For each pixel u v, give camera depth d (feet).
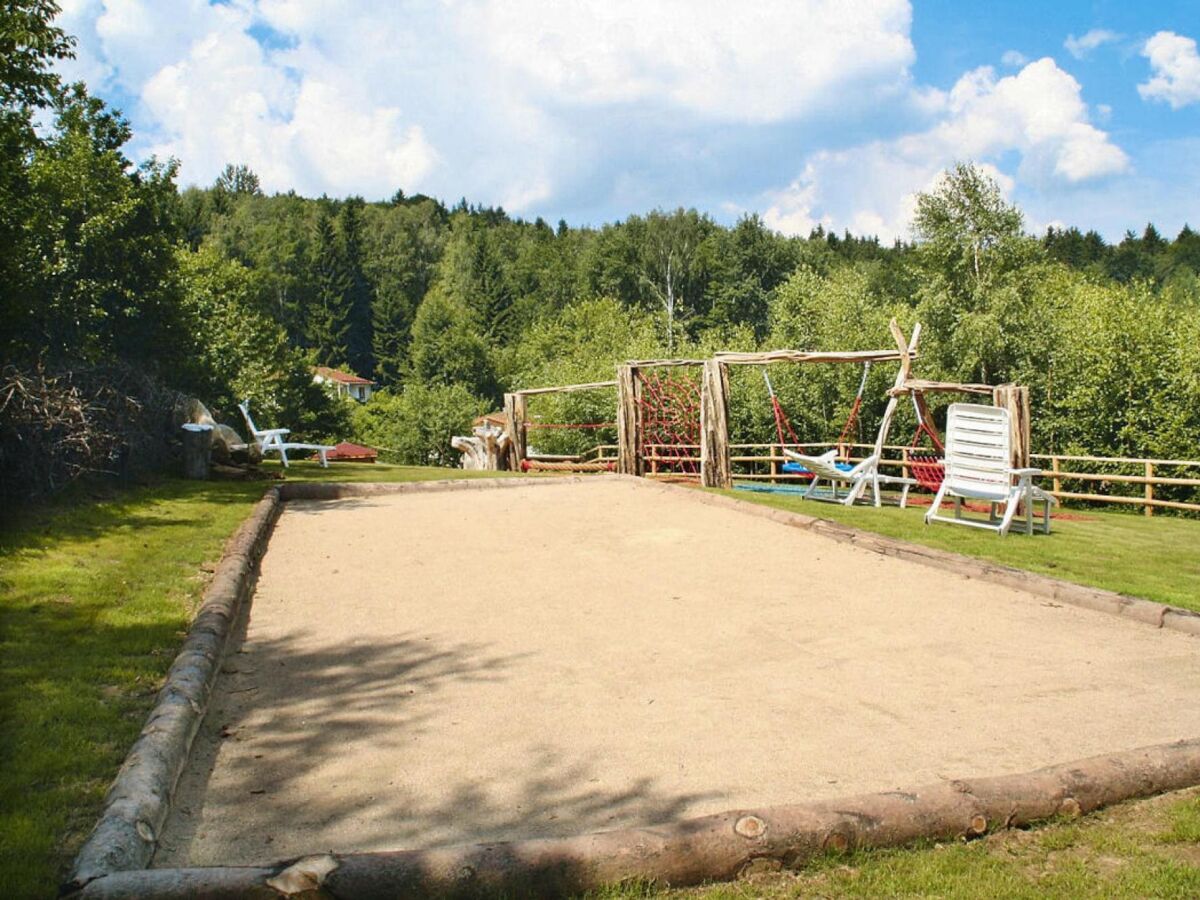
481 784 12.09
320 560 26.61
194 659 15.43
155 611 18.74
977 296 92.84
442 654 17.87
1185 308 83.51
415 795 11.74
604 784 12.10
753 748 13.33
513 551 28.07
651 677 16.60
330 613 20.84
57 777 11.17
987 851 10.44
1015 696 15.65
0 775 11.09
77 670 14.93
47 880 8.91
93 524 28.32
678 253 235.20
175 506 33.35
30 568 21.68
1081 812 11.37
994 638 19.15
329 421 190.80
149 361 56.44
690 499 38.73
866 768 12.61
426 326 272.31
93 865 8.82
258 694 15.52
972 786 11.14
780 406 89.10
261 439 56.44
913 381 41.65
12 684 14.21
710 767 12.65
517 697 15.51
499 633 19.36
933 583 24.11
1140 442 78.07
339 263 310.86
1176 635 19.45
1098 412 81.25
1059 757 13.03
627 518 34.01
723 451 46.24
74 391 34.55
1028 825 11.09
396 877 8.97
